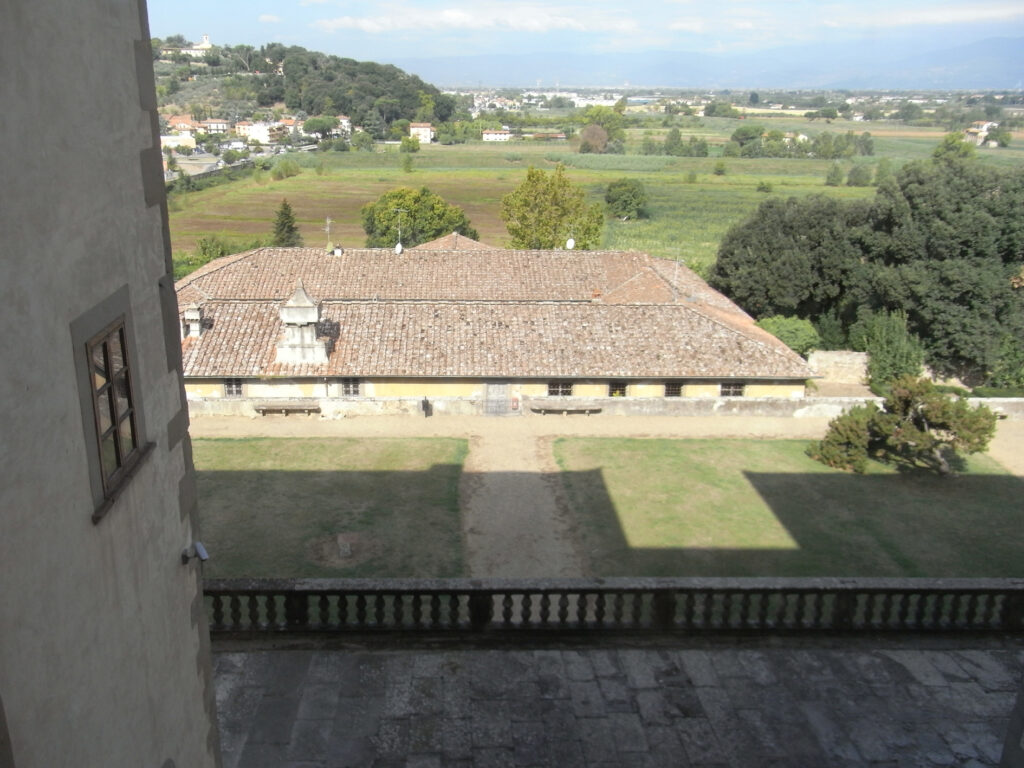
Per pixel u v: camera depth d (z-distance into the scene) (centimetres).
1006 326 4362
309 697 1054
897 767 975
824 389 4388
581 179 14838
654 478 2941
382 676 1096
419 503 2698
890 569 2347
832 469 3077
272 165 15288
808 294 5128
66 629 498
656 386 3584
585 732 1014
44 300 464
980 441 3002
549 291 4694
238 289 4525
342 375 3453
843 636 1211
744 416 3547
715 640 1191
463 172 15512
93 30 532
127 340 603
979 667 1148
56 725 485
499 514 2641
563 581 1185
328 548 2386
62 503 490
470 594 1170
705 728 1027
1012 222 4225
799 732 1025
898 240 4509
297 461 3005
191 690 767
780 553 2422
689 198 12962
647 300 4275
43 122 461
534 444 3231
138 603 628
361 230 10038
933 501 2820
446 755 975
